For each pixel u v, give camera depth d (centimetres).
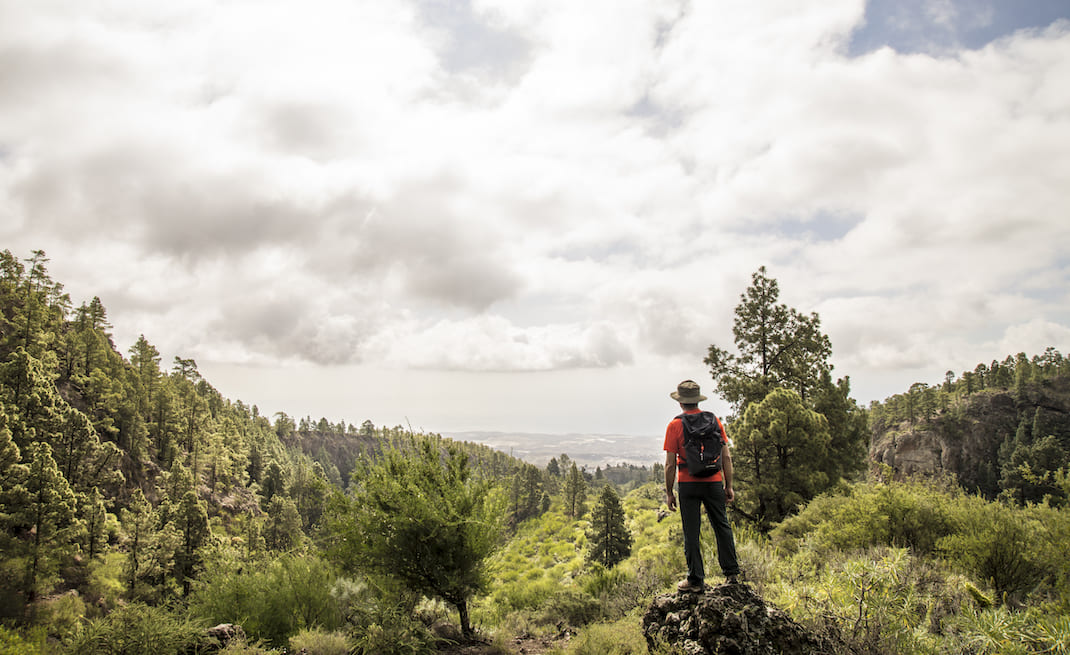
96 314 10694
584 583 1185
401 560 786
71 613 3194
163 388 9750
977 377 15212
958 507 881
